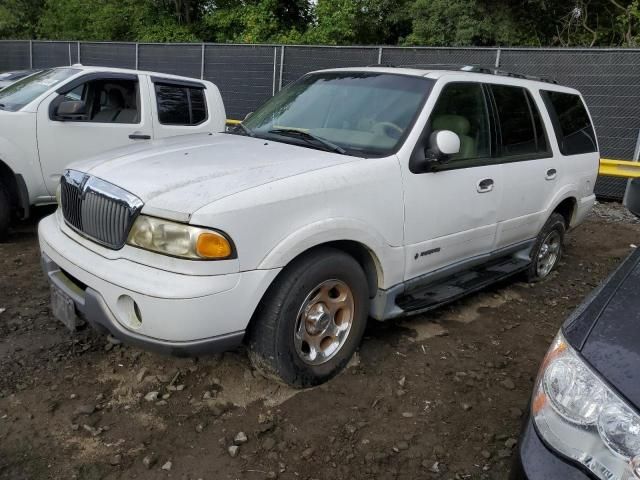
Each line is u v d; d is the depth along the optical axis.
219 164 3.12
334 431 2.91
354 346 3.40
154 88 6.85
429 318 4.37
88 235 3.05
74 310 3.04
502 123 4.39
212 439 2.80
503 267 4.84
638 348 1.76
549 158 4.90
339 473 2.62
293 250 2.87
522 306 4.80
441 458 2.77
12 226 6.25
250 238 2.73
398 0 19.09
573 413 1.74
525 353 3.90
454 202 3.84
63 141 5.93
